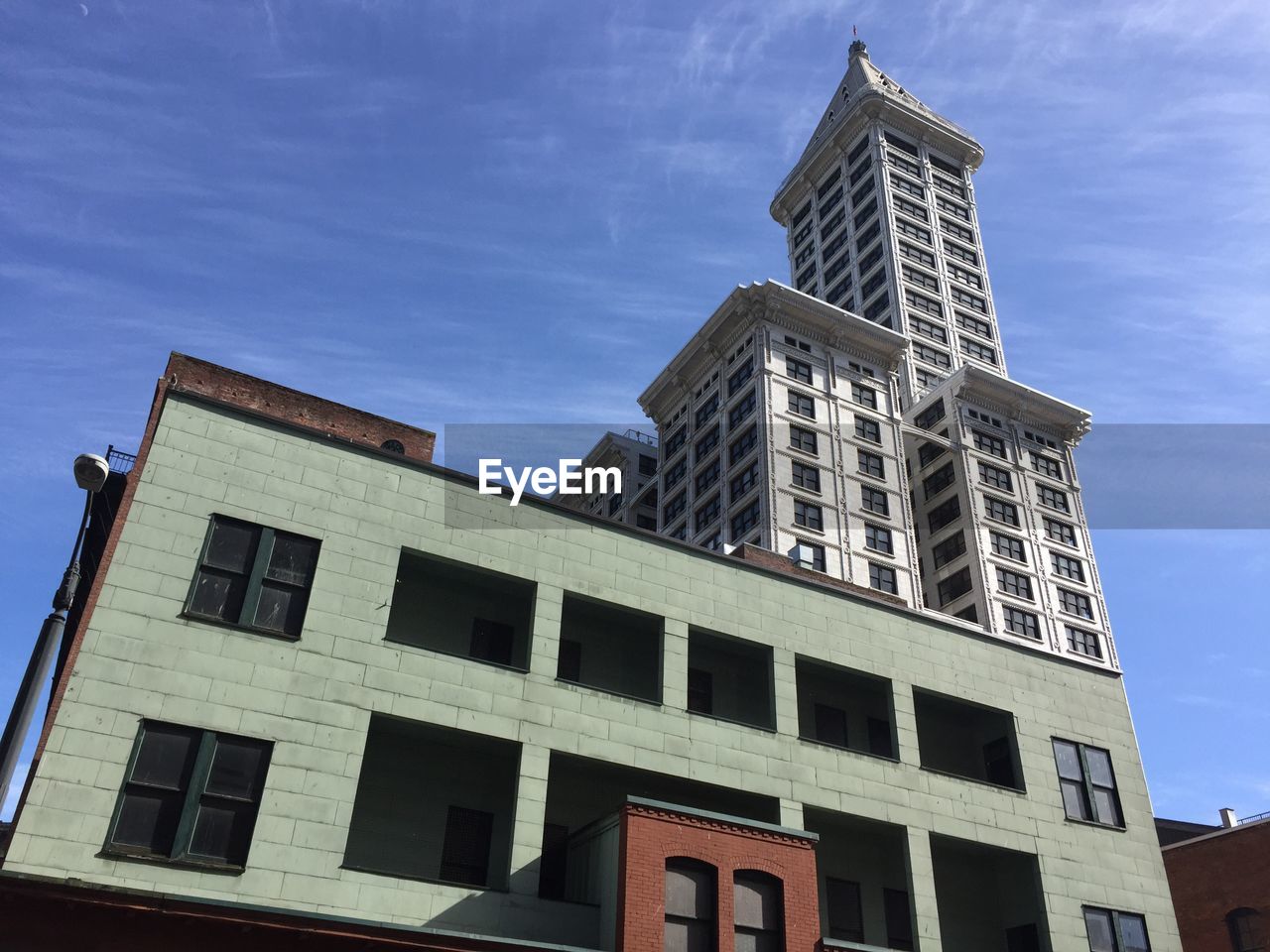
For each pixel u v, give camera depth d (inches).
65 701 768.9
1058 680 1307.8
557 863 957.8
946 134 5191.9
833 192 5221.5
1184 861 1868.8
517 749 936.9
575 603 1052.5
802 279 5196.9
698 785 1008.2
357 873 807.7
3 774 554.6
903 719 1157.7
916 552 3400.6
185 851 759.1
